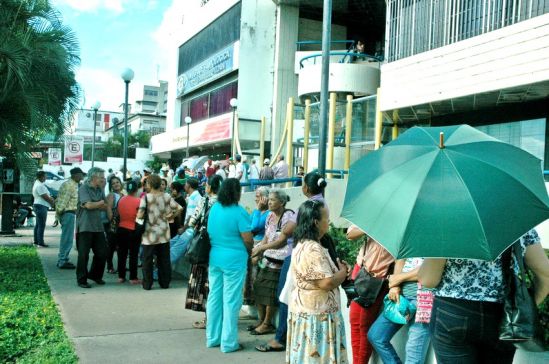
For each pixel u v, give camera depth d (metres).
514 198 2.70
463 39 11.11
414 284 4.16
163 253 8.76
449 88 11.21
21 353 5.27
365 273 4.53
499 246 2.56
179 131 35.28
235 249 5.66
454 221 2.63
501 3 10.30
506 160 2.92
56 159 16.94
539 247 2.94
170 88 39.03
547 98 10.83
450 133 3.21
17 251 12.05
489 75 10.34
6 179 15.16
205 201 6.37
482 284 2.88
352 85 18.36
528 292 2.82
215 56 30.03
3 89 8.88
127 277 9.69
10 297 7.45
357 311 4.68
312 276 3.93
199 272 6.50
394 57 12.96
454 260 2.93
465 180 2.74
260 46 27.17
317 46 27.00
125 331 6.22
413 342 4.11
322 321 3.98
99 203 8.60
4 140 9.66
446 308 2.92
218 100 30.77
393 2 13.08
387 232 2.75
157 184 8.63
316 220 4.04
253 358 5.44
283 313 5.64
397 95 12.60
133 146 59.22
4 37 8.98
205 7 32.06
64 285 8.70
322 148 8.53
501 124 11.91
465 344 2.90
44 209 13.23
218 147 32.62
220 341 5.78
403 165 2.99
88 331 6.16
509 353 2.92
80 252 8.56
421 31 12.19
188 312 7.20
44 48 9.24
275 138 26.23
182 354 5.50
